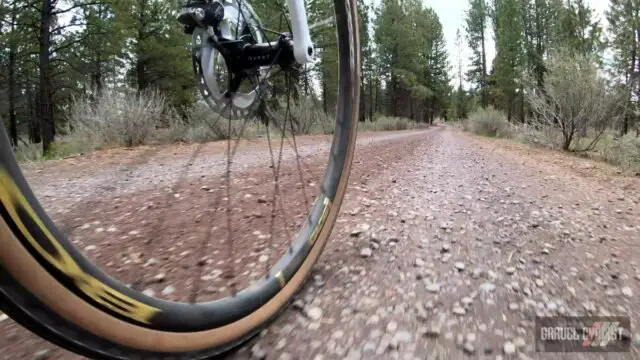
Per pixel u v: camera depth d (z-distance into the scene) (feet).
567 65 32.45
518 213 9.15
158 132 22.20
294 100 6.53
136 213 7.44
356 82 5.06
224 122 15.79
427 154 24.31
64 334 1.75
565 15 83.87
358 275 5.33
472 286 5.13
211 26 4.83
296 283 3.95
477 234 7.43
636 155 20.44
